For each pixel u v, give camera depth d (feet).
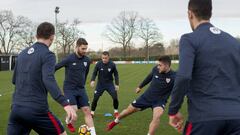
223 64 13.71
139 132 32.73
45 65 18.25
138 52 307.99
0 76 127.54
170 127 34.81
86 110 30.99
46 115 18.75
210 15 14.20
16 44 252.42
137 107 29.63
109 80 41.42
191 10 14.20
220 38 13.96
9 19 250.57
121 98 61.77
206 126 13.28
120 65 233.96
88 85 87.97
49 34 19.10
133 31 309.83
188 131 13.79
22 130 19.02
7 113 43.91
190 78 13.14
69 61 31.04
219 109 13.25
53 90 17.76
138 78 114.73
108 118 40.57
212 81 13.56
